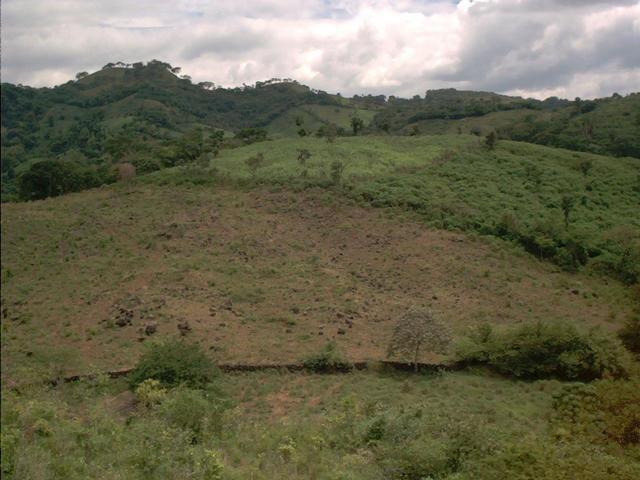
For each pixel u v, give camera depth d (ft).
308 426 48.60
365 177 173.58
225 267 108.06
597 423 43.47
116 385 60.95
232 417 48.67
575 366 71.97
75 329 79.00
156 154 226.79
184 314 85.20
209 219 137.49
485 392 65.26
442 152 211.41
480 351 76.43
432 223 141.59
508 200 164.04
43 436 36.94
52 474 30.12
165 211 142.51
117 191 166.50
